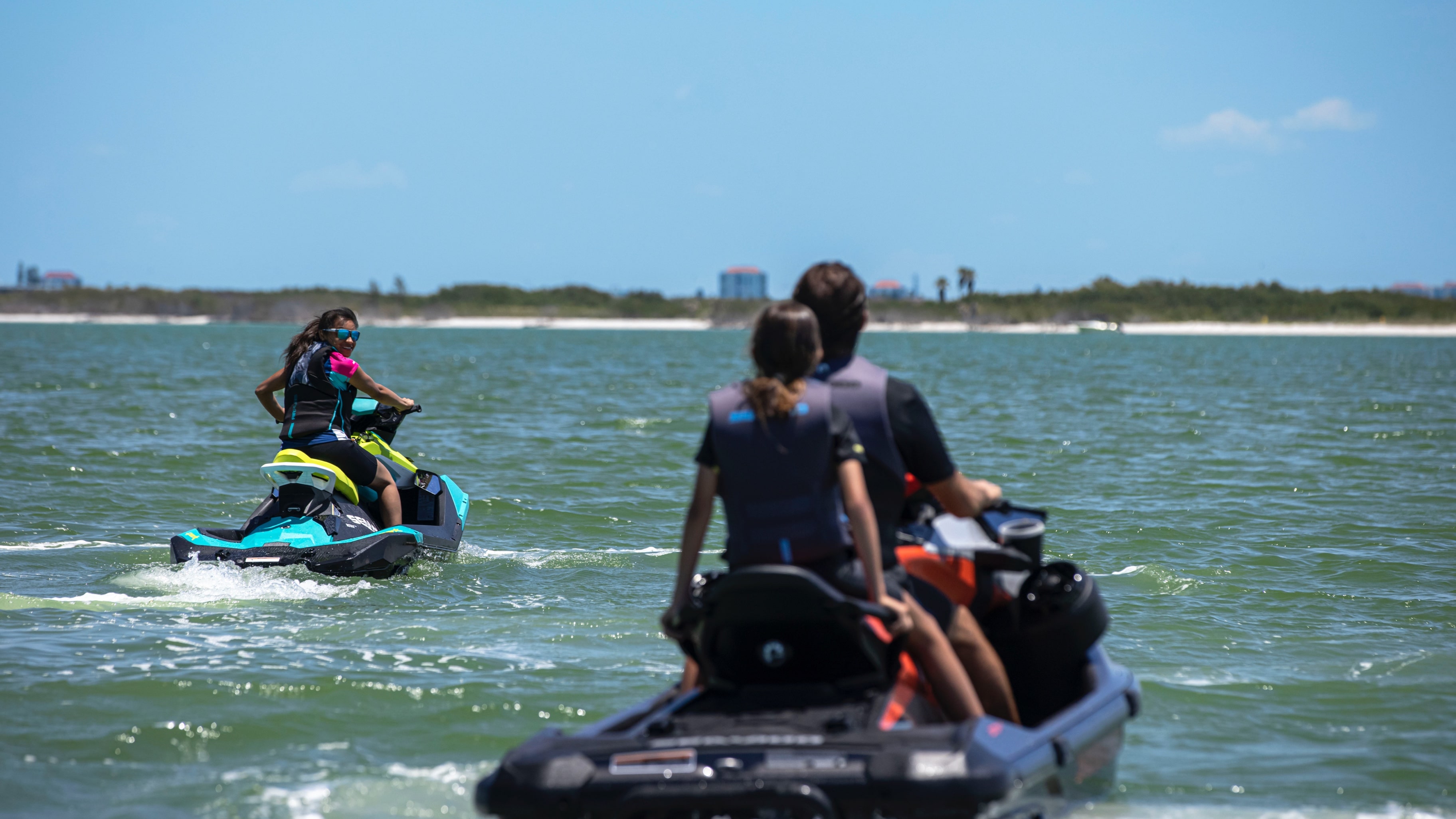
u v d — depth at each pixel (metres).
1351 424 60.25
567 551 28.23
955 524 13.47
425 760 14.12
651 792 9.83
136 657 18.25
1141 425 58.91
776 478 10.91
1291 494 36.50
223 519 32.16
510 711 15.97
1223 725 15.66
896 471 11.66
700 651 11.39
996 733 10.62
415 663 18.20
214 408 65.75
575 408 70.31
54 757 13.97
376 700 16.30
